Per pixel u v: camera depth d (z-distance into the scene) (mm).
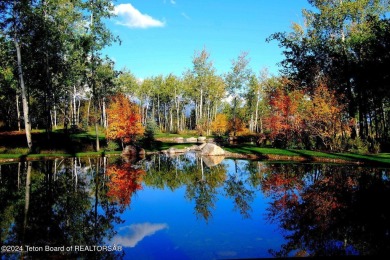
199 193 13398
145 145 40844
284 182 15242
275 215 9688
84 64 30453
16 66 27203
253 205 11086
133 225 8766
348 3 28422
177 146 40969
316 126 28359
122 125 32500
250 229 8375
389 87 26328
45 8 28531
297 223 8758
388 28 25031
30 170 18906
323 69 30422
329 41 30516
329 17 29875
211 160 27031
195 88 67438
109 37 29625
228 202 11664
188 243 7332
